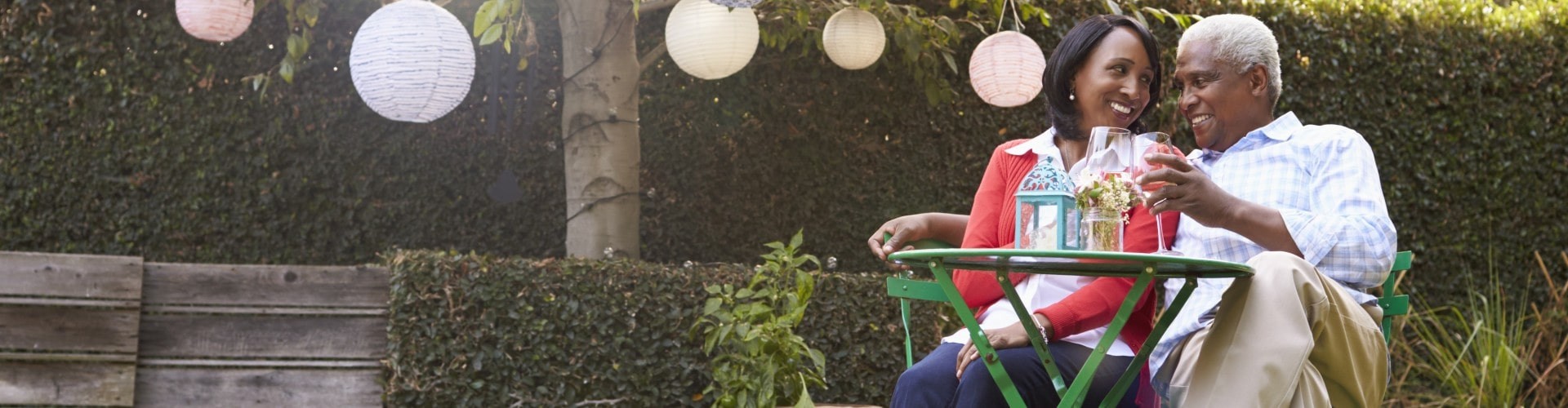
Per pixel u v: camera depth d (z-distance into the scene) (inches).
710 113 198.8
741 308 144.9
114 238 182.5
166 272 154.6
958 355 85.7
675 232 197.3
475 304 152.6
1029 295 89.7
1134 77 92.0
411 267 152.0
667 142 197.8
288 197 187.2
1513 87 232.5
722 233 198.8
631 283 157.5
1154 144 78.8
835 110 202.7
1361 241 80.5
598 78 178.5
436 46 135.3
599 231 176.9
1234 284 75.0
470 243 191.6
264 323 155.3
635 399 155.6
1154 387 87.5
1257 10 216.8
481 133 192.5
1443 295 225.8
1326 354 74.9
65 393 148.2
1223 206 76.4
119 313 150.9
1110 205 76.4
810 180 202.1
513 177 186.5
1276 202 89.5
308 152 188.1
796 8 175.9
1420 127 225.5
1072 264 76.1
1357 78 221.9
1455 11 230.4
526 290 153.9
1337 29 221.5
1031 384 81.8
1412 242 224.8
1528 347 211.0
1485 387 200.4
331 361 155.7
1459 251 227.3
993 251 69.1
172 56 183.5
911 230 97.5
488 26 147.3
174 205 183.9
